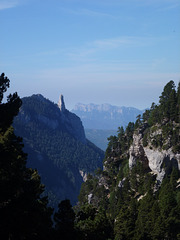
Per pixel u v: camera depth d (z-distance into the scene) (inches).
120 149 5713.6
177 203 2785.4
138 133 4699.8
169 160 3971.5
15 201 786.8
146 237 2326.5
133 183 4168.3
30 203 809.5
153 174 4202.8
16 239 753.0
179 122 4185.5
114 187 4778.5
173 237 2421.3
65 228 1021.2
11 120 885.8
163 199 2787.9
